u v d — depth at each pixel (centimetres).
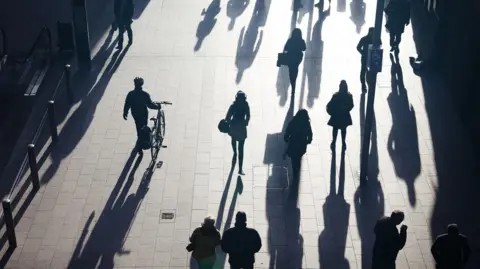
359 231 1795
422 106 2292
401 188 1944
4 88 2412
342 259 1711
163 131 2125
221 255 1706
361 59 2339
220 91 2383
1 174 2014
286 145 2111
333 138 2061
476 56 2109
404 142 2125
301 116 1878
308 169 2012
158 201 1898
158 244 1758
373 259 1549
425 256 1720
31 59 2573
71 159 2061
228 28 2794
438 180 1975
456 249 1473
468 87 2166
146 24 2839
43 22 2708
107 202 1897
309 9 2934
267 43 2680
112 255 1727
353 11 2911
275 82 2430
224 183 1959
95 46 2675
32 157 1908
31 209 1875
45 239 1777
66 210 1870
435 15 2572
